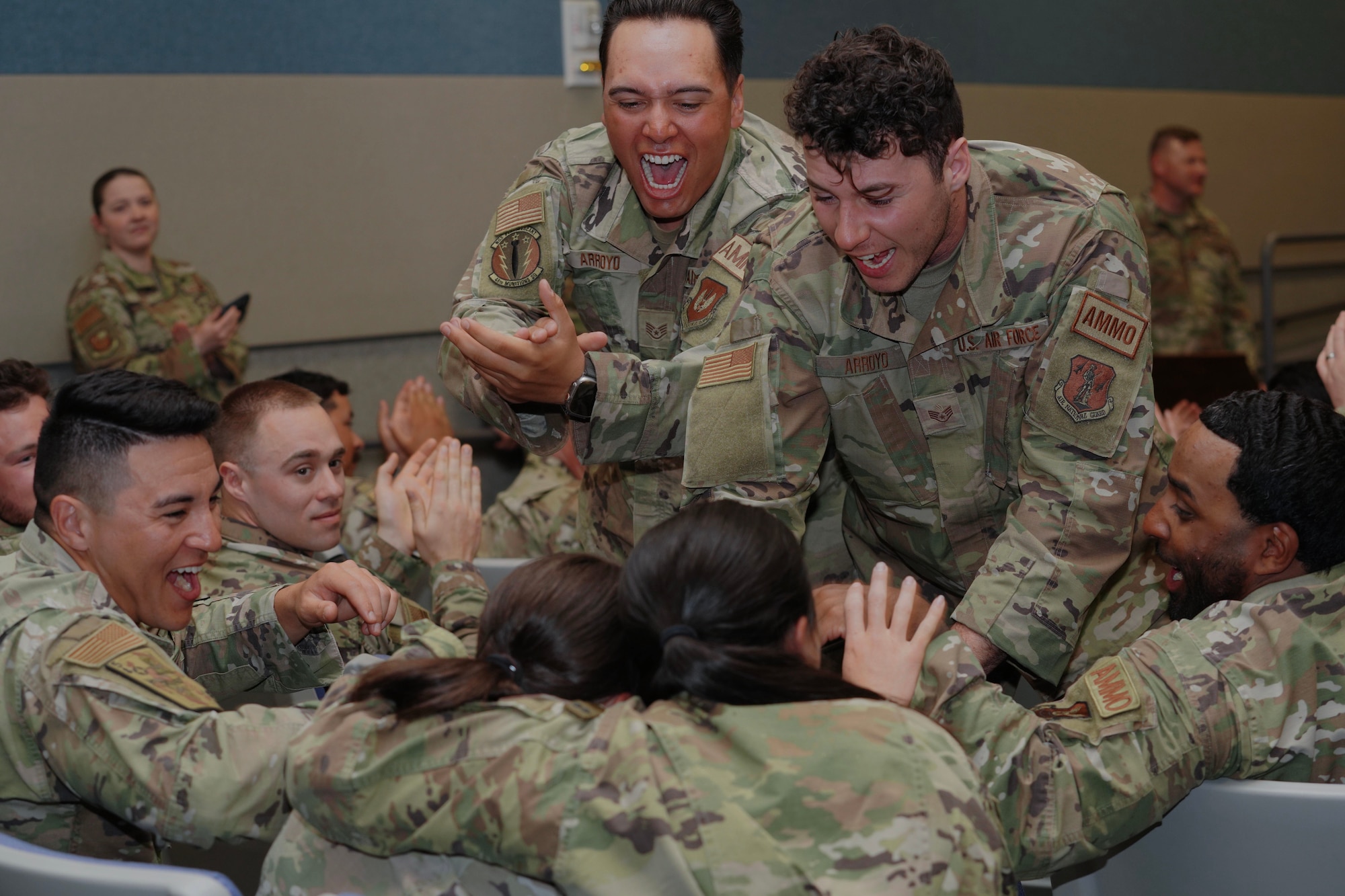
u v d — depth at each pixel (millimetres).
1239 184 6141
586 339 1552
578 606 1081
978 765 1183
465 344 1503
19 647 1281
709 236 1857
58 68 3496
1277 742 1225
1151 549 1757
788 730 973
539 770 978
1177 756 1195
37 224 3514
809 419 1614
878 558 1938
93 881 1067
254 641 1675
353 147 3957
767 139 1904
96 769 1239
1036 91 5316
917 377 1583
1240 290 5055
